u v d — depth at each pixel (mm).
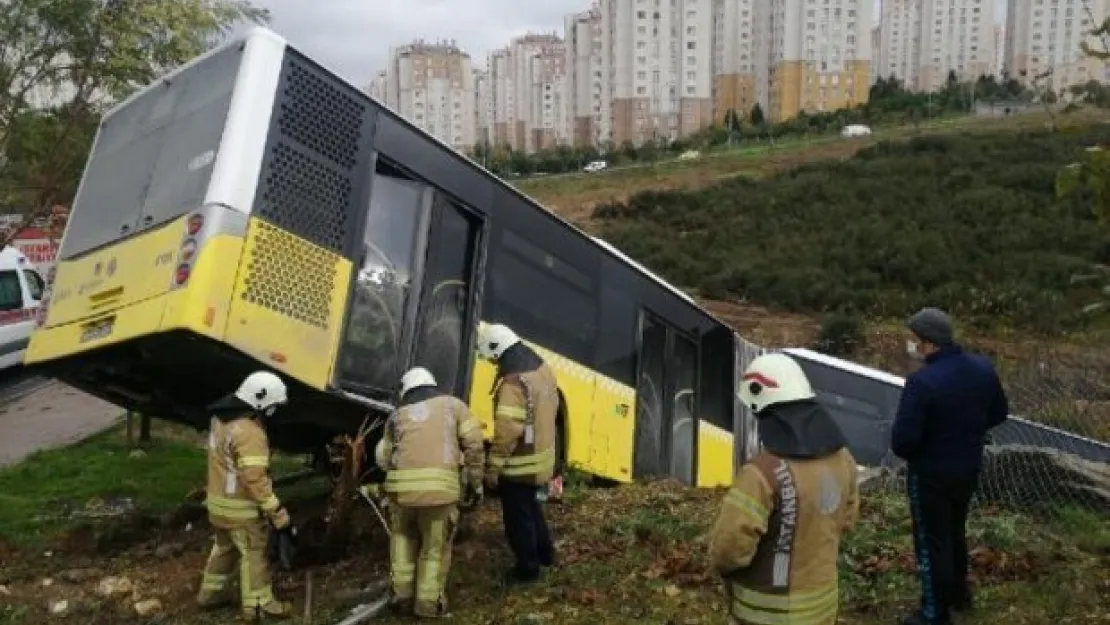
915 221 38750
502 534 7961
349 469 7367
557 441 9227
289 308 6469
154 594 7031
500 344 6566
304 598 6723
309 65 6953
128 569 7703
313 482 10320
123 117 7688
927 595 5477
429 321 7668
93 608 6824
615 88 93562
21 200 15016
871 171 47719
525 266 8797
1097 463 8852
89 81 14023
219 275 6129
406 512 6215
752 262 36594
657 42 91125
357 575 7188
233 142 6395
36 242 20188
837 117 73688
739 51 95812
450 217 8008
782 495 3777
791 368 3943
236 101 6508
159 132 7129
